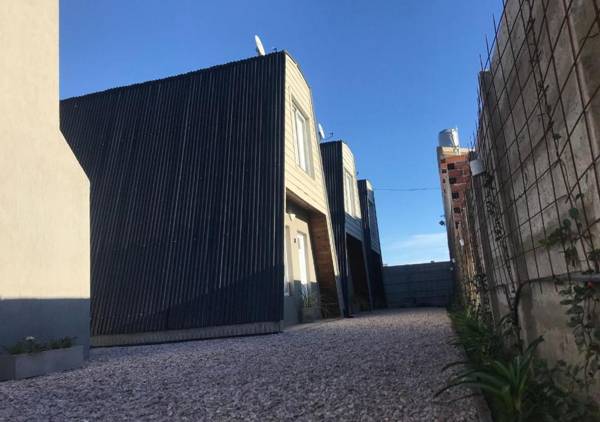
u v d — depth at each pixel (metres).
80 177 8.34
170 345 9.70
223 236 11.35
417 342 7.59
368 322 12.26
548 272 3.54
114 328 11.03
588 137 2.41
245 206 11.50
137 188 12.45
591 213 2.53
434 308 20.72
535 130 3.38
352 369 5.61
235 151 12.13
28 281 7.10
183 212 11.84
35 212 7.33
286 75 12.68
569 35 2.48
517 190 4.14
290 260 13.71
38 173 7.45
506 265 4.91
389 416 3.72
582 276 2.64
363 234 23.27
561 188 2.98
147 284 11.30
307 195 14.16
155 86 13.68
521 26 3.39
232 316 10.55
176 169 12.40
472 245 8.62
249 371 5.83
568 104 2.68
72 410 4.41
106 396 4.91
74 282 7.98
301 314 14.03
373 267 24.62
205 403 4.43
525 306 4.41
